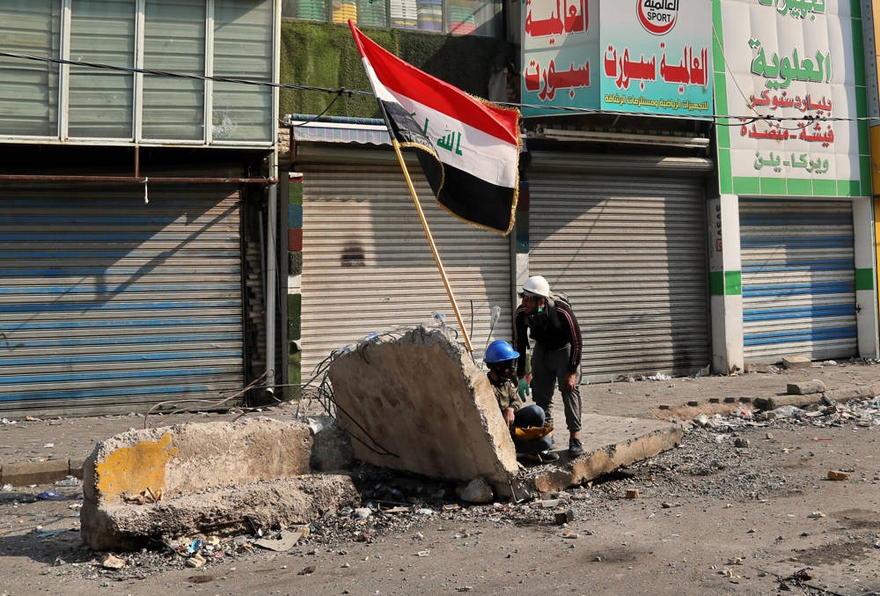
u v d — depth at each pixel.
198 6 11.51
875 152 16.17
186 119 11.43
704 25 13.71
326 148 12.35
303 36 12.84
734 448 8.38
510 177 8.38
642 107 13.32
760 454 8.04
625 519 5.87
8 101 10.78
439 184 8.19
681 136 14.43
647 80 13.35
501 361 6.76
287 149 12.30
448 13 13.79
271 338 12.20
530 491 6.41
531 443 6.84
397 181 13.19
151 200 11.84
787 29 15.47
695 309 15.06
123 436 5.83
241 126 11.67
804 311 16.03
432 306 13.31
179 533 5.57
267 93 11.78
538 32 13.33
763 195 15.20
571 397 6.89
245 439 6.46
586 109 13.05
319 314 12.68
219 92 11.57
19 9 10.84
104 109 11.11
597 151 14.07
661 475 7.22
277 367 12.43
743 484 6.80
